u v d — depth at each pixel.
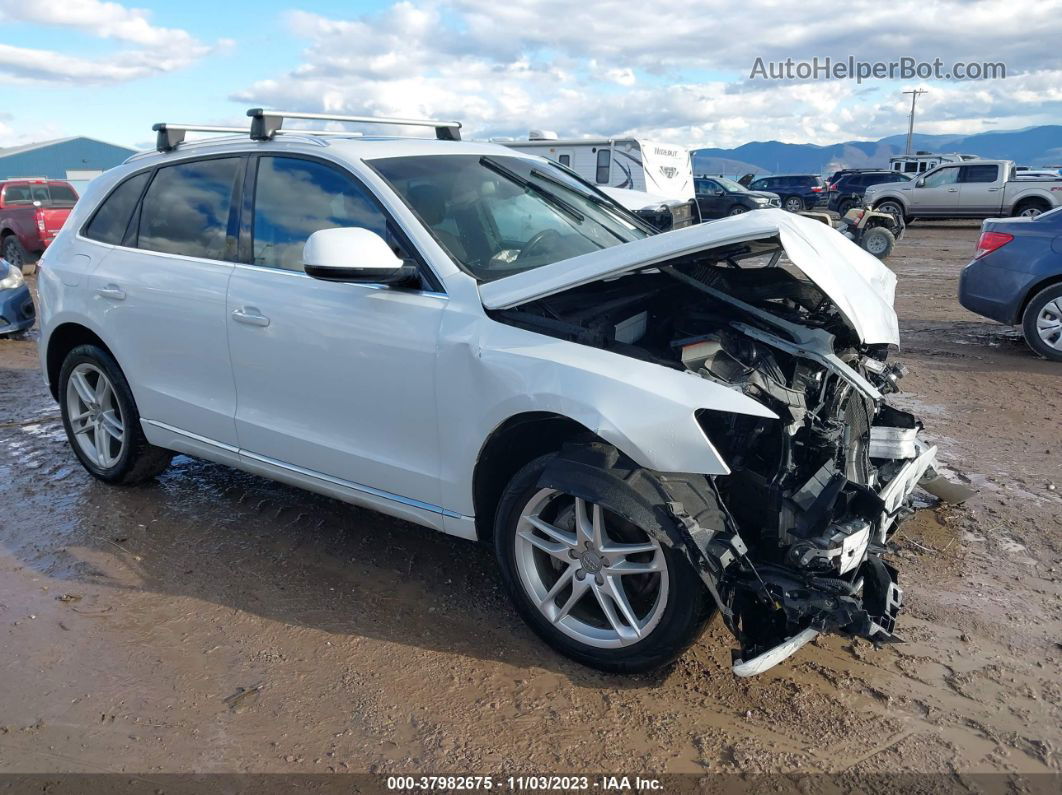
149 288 4.12
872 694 2.88
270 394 3.72
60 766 2.57
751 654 2.68
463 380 3.06
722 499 2.96
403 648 3.17
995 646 3.16
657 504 2.71
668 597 2.75
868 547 2.97
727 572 2.73
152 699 2.88
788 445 2.92
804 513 2.84
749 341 3.20
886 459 3.37
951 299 11.37
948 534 4.10
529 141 19.33
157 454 4.61
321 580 3.68
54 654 3.15
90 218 4.63
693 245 2.78
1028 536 4.07
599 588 2.92
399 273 3.16
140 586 3.65
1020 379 7.04
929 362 7.69
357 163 3.51
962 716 2.76
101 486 4.80
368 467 3.44
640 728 2.72
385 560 3.88
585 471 2.81
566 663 3.07
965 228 25.45
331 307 3.42
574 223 3.90
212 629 3.31
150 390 4.24
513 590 3.13
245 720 2.77
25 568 3.82
